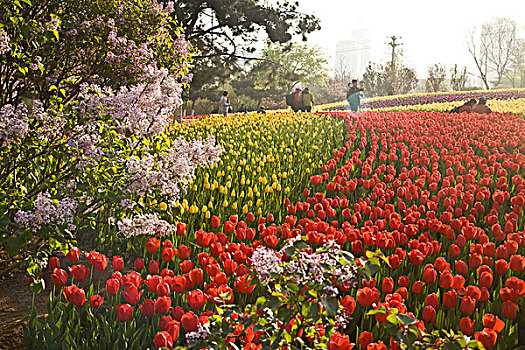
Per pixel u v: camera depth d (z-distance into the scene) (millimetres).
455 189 6891
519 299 3512
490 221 5574
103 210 5375
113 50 6535
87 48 6352
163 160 4277
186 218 5742
